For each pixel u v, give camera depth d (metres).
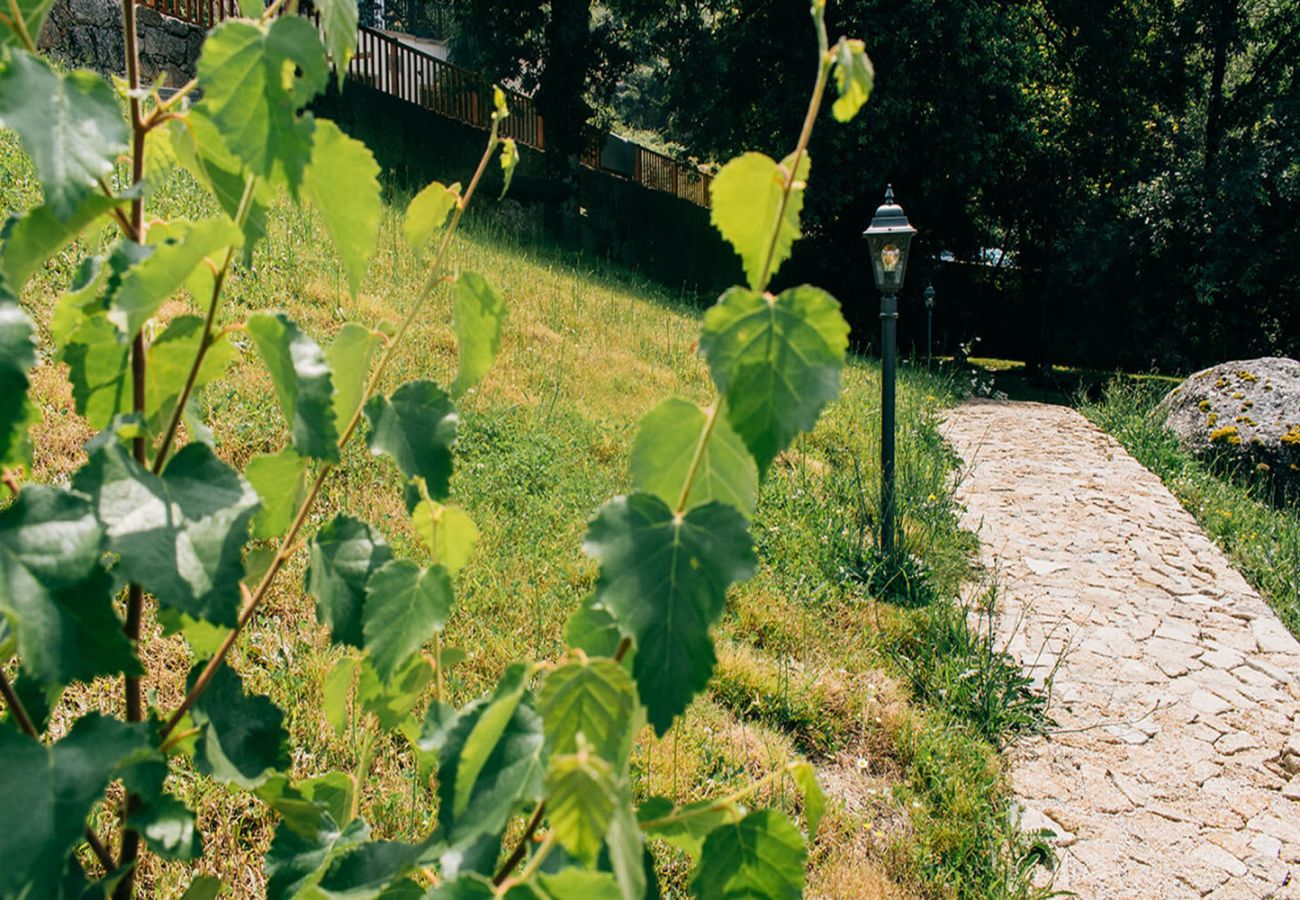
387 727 1.29
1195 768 4.62
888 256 6.29
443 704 1.01
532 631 4.03
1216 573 7.54
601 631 0.91
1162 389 18.36
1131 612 6.56
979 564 7.20
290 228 7.76
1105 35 21.66
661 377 9.05
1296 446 10.89
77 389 0.91
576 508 5.50
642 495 0.78
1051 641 5.96
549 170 19.27
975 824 3.71
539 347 8.59
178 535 0.75
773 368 0.73
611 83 20.19
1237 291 21.81
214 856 2.48
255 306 6.23
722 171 0.79
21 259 0.79
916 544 6.73
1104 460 10.92
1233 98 23.48
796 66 19.16
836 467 8.10
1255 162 20.20
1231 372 12.05
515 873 0.93
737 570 0.76
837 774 3.97
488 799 0.76
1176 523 8.74
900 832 3.62
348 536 1.09
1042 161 22.58
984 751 4.32
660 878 2.78
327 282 7.13
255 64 0.74
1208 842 4.04
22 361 0.64
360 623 1.06
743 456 0.88
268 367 0.91
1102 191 23.30
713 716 3.97
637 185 22.02
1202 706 5.27
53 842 0.64
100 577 0.69
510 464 5.74
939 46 18.42
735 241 0.81
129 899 0.94
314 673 3.25
